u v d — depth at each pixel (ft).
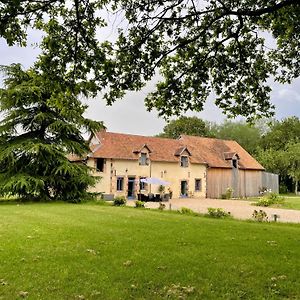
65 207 75.87
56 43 25.95
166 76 35.35
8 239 35.55
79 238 36.65
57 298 19.20
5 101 84.74
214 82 35.88
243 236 39.58
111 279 22.56
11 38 23.41
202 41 31.91
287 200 130.62
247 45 34.32
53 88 27.45
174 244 33.96
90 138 127.85
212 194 151.23
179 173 143.74
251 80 36.27
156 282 22.07
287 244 34.88
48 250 30.55
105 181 125.49
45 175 90.02
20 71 85.66
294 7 27.07
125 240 35.78
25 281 21.97
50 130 89.40
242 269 25.11
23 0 21.18
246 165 164.35
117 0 25.89
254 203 111.04
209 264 26.35
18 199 94.53
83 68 27.37
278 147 224.53
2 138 88.12
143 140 143.95
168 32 28.53
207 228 45.93
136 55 29.48
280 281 22.49
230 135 239.09
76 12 24.49
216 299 19.27
